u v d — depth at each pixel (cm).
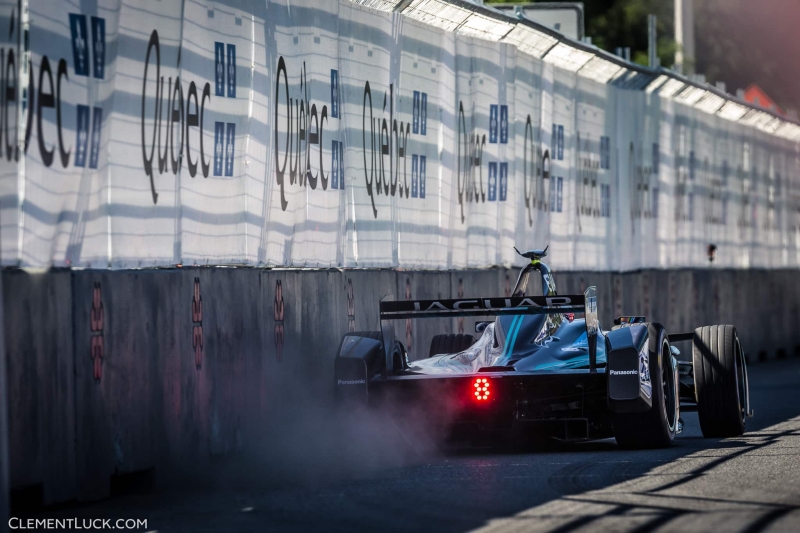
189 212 2481
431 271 3891
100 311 2106
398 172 3622
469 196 4094
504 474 2205
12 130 1883
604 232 5191
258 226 2805
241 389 2698
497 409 2497
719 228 6669
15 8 1900
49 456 1933
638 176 5559
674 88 5956
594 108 5097
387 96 3547
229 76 2658
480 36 4138
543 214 4619
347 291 3359
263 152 2830
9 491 1773
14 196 1883
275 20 2894
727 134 6825
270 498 2017
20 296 1877
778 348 7631
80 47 2084
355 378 2530
